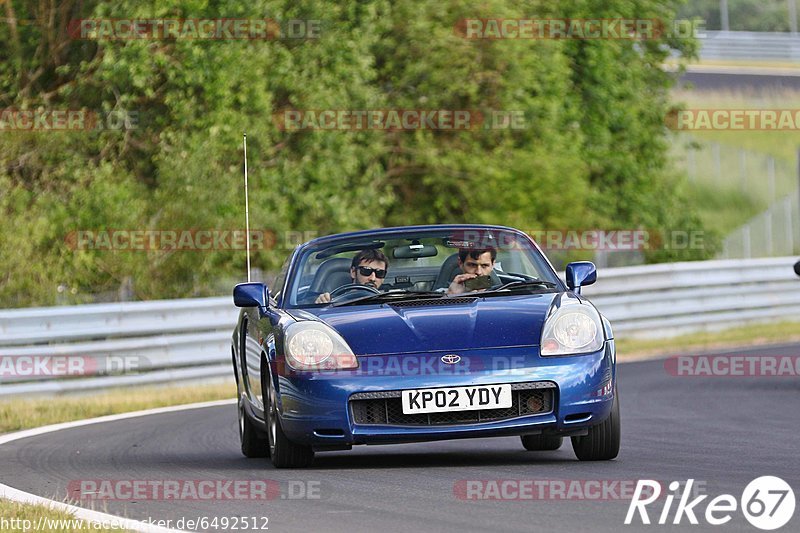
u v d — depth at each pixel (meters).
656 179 79.81
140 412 35.44
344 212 59.62
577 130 72.19
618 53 77.44
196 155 55.31
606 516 15.59
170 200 54.97
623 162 75.06
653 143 80.06
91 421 33.41
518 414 20.12
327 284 23.12
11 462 24.80
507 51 67.44
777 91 124.94
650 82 83.69
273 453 21.62
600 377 20.30
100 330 42.56
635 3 80.06
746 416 28.75
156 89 59.00
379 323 20.92
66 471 22.88
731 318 59.03
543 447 23.75
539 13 74.44
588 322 20.73
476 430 19.94
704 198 108.19
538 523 15.30
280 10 60.47
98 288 54.44
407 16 67.88
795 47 144.62
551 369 20.08
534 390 20.16
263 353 21.84
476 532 14.91
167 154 57.91
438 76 66.62
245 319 25.27
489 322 20.77
